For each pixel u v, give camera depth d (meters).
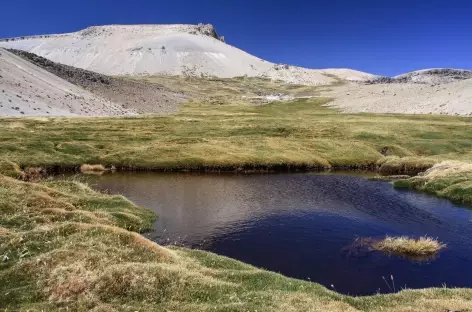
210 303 17.80
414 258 29.44
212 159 70.88
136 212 38.50
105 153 72.50
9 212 27.11
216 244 32.19
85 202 37.47
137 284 18.36
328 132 100.31
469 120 116.25
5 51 134.12
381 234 35.09
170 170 68.00
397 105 157.38
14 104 99.94
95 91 150.25
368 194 51.59
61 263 19.33
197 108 175.62
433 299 20.08
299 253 30.41
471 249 31.42
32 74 126.06
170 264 21.70
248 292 19.27
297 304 18.08
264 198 48.62
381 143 90.06
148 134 90.94
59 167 63.75
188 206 44.16
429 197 50.03
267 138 89.31
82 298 17.05
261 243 32.53
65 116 106.06
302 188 55.16
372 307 19.14
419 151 85.69
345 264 28.28
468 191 48.44
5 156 62.12
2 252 20.70
